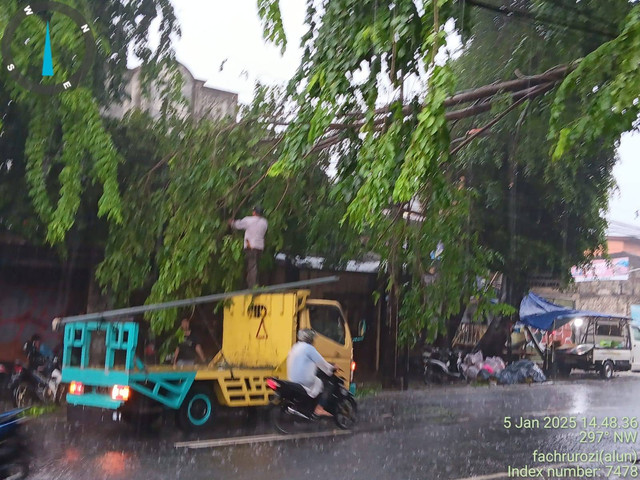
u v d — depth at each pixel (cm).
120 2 1003
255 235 963
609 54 474
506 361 1814
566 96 499
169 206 951
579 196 1448
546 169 1262
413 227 857
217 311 979
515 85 736
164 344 906
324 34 625
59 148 942
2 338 1170
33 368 984
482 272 880
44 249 1141
